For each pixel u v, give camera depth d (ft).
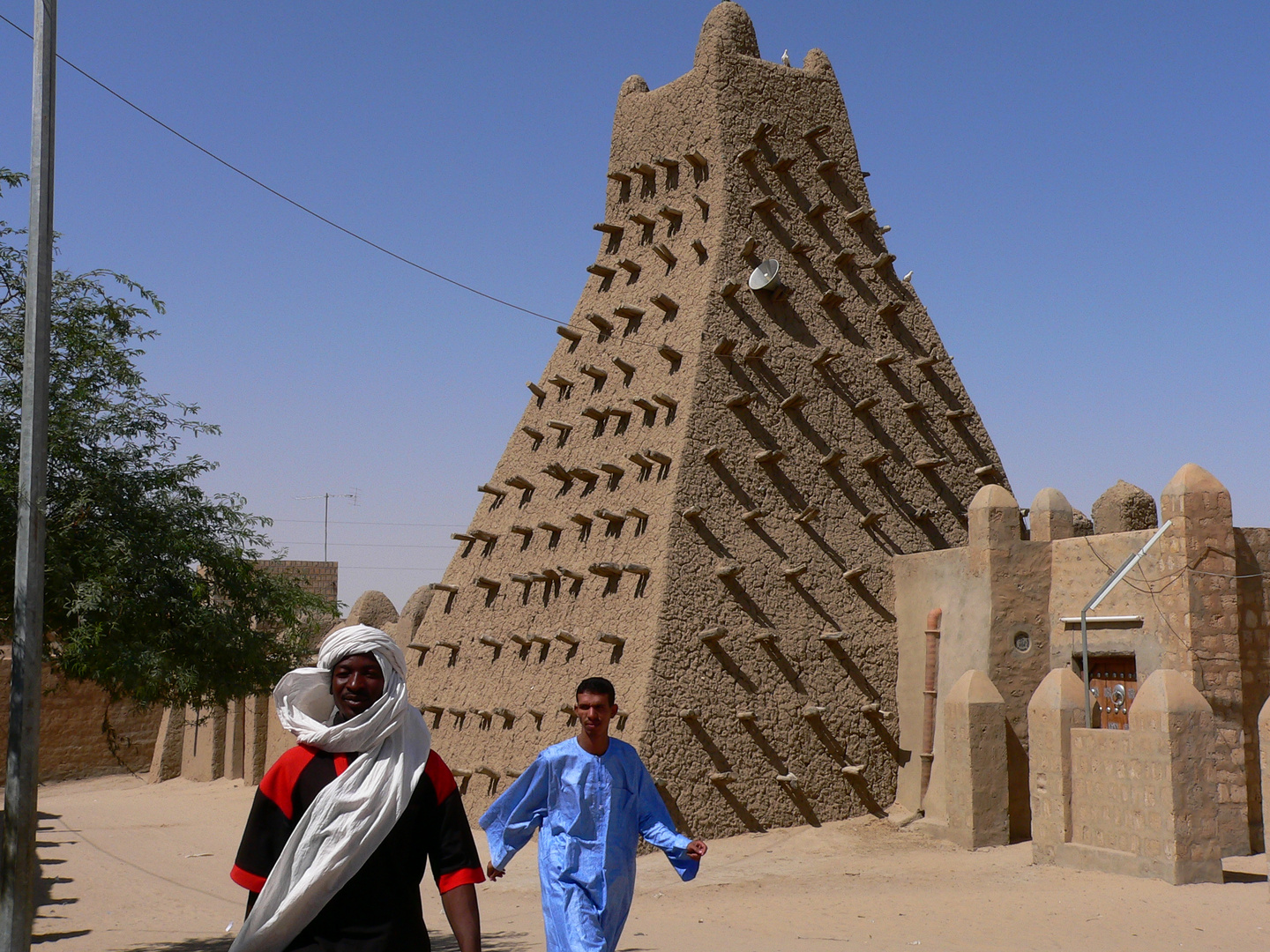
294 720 13.80
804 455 64.90
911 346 70.54
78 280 37.50
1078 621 55.77
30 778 29.25
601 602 63.31
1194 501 50.01
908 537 66.08
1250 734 50.37
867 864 51.67
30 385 30.09
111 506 36.55
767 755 58.95
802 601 62.13
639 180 75.10
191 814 88.58
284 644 42.16
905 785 60.90
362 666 14.01
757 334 65.98
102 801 102.01
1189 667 48.96
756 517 62.23
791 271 68.33
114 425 36.40
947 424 69.62
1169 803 42.24
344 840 13.01
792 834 57.41
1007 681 56.54
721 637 59.57
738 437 63.52
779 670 60.44
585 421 71.61
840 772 60.34
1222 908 38.32
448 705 73.26
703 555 60.64
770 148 70.33
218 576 39.32
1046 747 48.80
